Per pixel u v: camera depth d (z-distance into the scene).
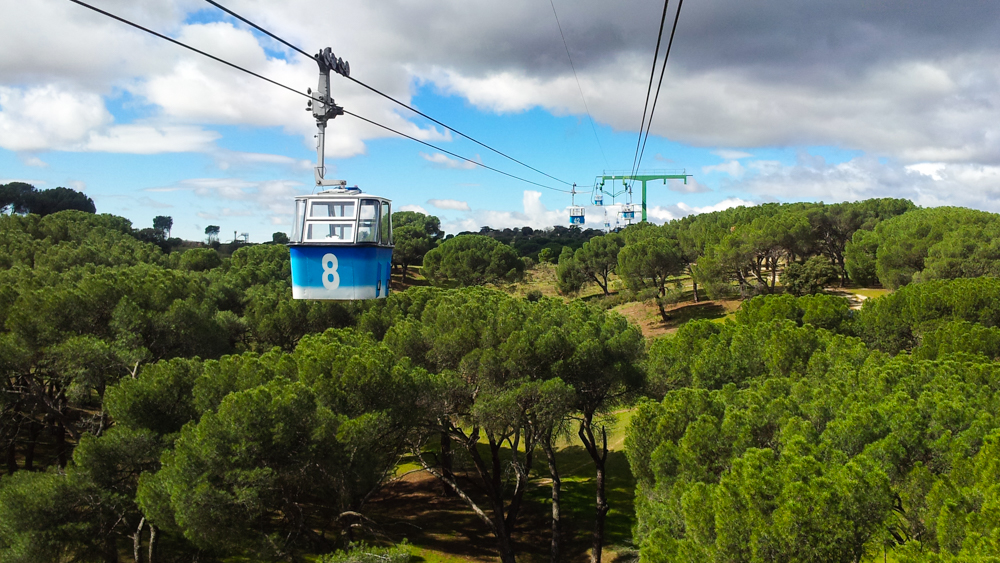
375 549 17.19
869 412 14.45
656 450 15.80
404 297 33.09
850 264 56.50
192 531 15.16
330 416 17.14
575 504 27.42
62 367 23.02
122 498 17.03
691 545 12.09
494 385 21.64
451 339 22.98
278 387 17.61
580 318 25.61
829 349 22.50
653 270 62.75
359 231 15.20
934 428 14.23
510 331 22.91
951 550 10.52
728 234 60.97
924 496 12.23
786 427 14.60
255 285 45.53
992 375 17.53
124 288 26.86
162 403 18.80
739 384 22.44
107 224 74.69
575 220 76.06
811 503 11.07
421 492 29.66
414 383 19.52
